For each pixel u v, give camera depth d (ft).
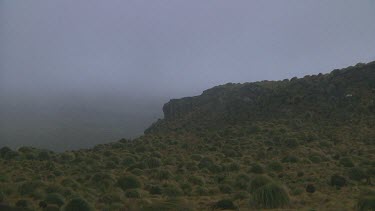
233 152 145.79
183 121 256.93
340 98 209.05
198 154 142.92
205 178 102.78
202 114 261.44
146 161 127.13
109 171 114.32
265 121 205.67
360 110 191.52
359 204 62.80
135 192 79.61
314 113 201.46
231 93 278.87
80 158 138.82
